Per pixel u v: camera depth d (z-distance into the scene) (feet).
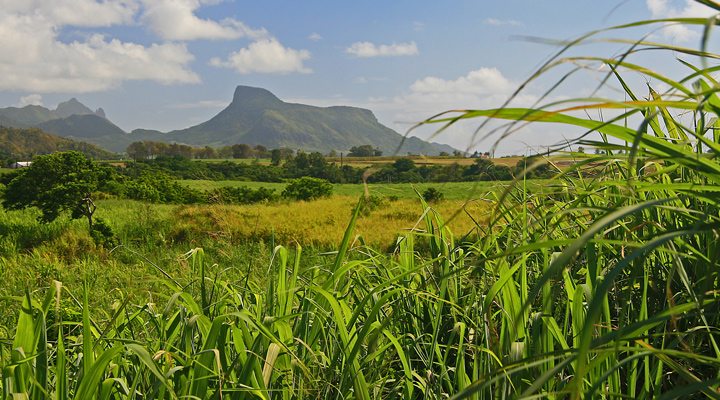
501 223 8.69
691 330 4.59
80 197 85.87
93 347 6.97
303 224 63.52
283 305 7.69
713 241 5.46
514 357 5.58
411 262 9.21
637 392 6.38
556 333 5.95
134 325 9.63
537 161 2.94
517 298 6.29
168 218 62.08
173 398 5.58
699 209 6.34
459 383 6.58
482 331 7.26
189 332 6.98
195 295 10.66
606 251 6.24
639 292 7.23
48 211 86.38
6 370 5.73
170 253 42.55
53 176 88.33
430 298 8.36
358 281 9.17
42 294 24.49
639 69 3.07
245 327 6.99
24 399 5.36
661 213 6.95
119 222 75.97
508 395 5.70
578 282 7.73
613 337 3.81
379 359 7.72
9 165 490.49
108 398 6.07
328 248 51.06
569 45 2.67
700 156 3.32
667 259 6.81
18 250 67.72
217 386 6.61
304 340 7.44
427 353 8.05
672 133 6.47
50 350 8.09
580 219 6.93
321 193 127.75
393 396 7.24
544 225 7.93
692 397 5.62
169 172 209.77
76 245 57.82
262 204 92.73
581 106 2.94
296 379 6.92
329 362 7.12
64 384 6.13
